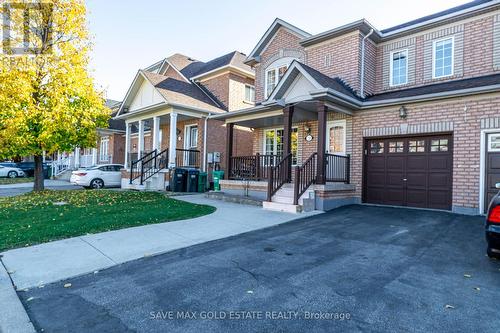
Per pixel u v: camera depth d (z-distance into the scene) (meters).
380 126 10.26
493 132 8.16
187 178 14.52
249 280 4.04
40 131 11.49
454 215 8.31
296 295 3.58
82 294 3.66
